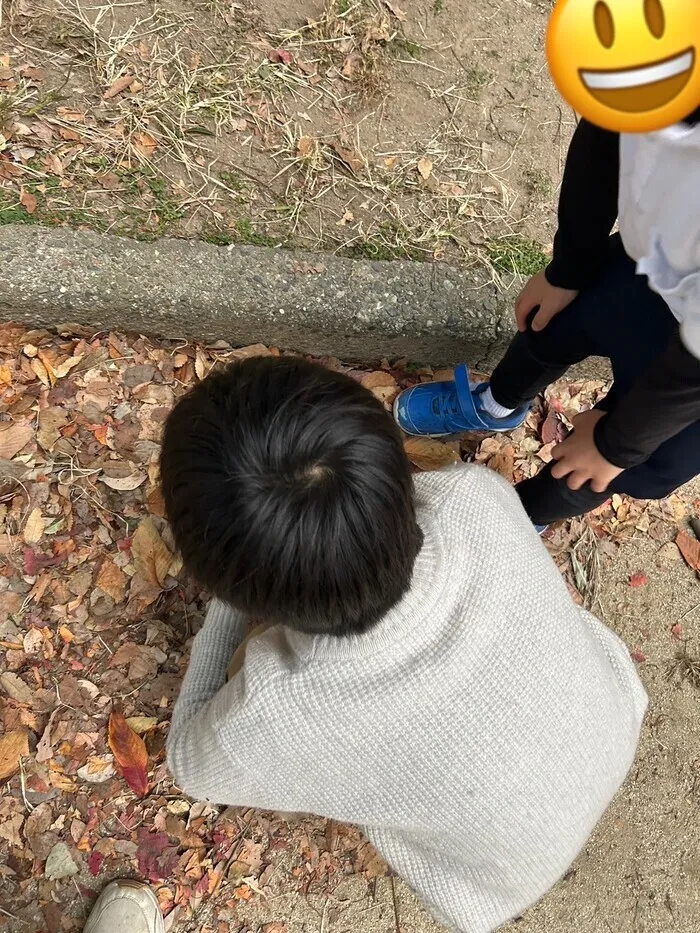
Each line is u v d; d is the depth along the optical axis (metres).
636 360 1.21
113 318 1.69
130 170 1.69
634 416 1.04
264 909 1.59
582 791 1.00
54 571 1.62
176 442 0.77
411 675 0.86
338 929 1.62
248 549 0.73
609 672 1.13
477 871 1.09
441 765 0.90
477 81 1.97
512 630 0.92
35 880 1.50
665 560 1.93
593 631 1.29
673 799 1.80
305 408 0.73
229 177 1.74
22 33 1.73
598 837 1.75
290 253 1.69
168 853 1.56
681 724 1.84
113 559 1.65
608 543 1.91
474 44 1.99
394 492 0.76
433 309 1.72
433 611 0.87
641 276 1.17
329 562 0.73
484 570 0.93
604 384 1.99
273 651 0.96
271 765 0.96
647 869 1.75
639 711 1.25
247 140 1.78
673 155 0.73
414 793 0.94
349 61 1.89
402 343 1.79
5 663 1.57
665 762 1.81
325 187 1.79
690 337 0.83
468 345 1.80
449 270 1.76
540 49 2.04
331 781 0.95
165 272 1.62
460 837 1.00
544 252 1.86
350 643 0.85
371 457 0.74
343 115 1.86
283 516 0.71
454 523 0.96
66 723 1.57
